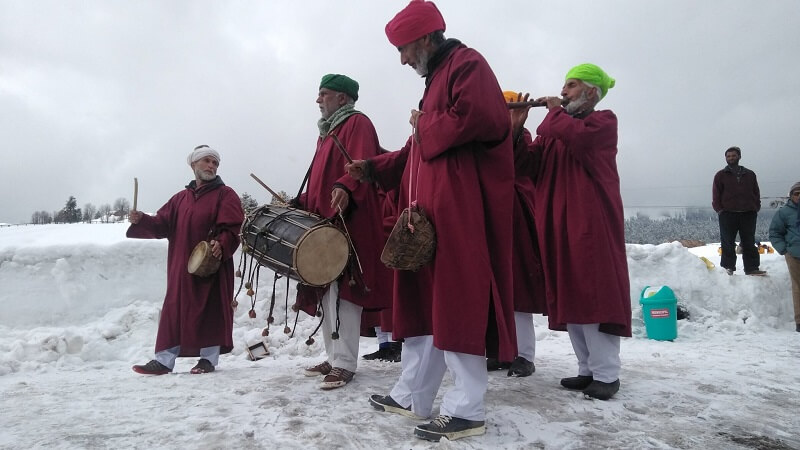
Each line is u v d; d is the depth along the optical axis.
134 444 2.71
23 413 3.32
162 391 3.91
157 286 6.89
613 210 3.63
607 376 3.55
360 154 4.16
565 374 4.44
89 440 2.78
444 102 2.87
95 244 6.89
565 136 3.56
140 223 5.03
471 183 2.76
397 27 3.01
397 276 3.00
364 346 6.45
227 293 4.98
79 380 4.49
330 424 2.98
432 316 2.82
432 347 3.05
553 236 3.79
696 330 6.91
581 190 3.61
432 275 2.79
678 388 3.82
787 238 7.29
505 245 2.80
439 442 2.62
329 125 4.41
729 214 7.99
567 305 3.55
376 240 4.11
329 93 4.44
